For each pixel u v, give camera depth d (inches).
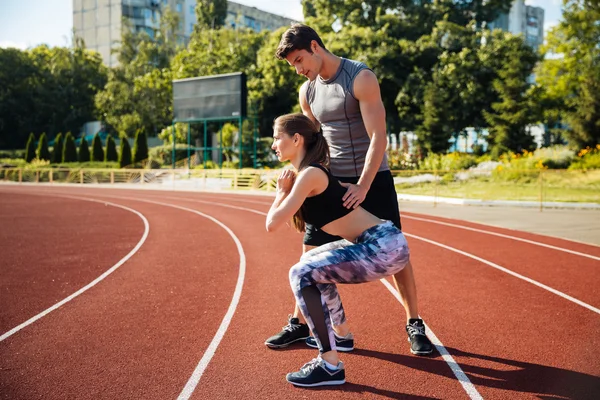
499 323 156.6
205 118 1203.2
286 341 136.4
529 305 177.5
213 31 1921.8
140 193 989.8
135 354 131.7
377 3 1628.9
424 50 1412.4
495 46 1355.8
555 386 110.4
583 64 1285.7
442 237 352.5
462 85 1358.3
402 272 130.6
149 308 177.0
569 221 446.6
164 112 2090.3
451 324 155.6
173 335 147.2
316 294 112.3
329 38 1454.2
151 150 1610.5
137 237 368.5
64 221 480.7
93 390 109.9
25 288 207.9
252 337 145.1
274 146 116.1
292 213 104.3
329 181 110.0
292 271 113.5
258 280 221.5
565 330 149.3
